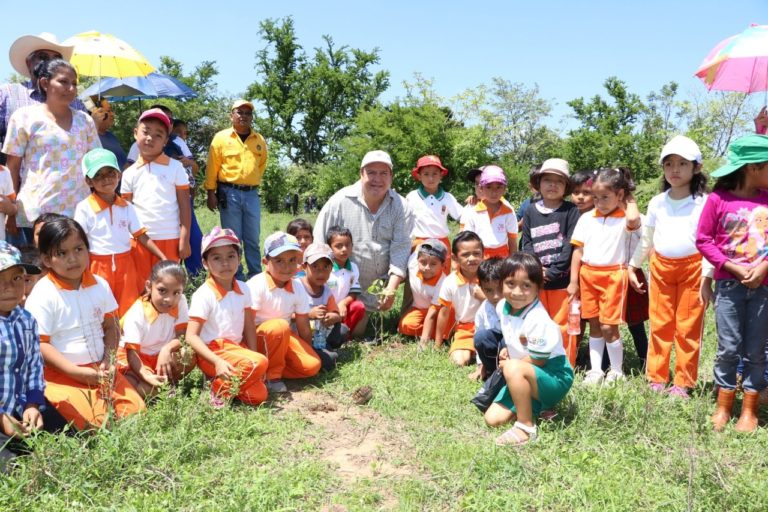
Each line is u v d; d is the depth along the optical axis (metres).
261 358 4.55
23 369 3.74
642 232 5.20
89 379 4.14
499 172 6.45
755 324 4.29
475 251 5.75
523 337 4.29
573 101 47.06
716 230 4.48
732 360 4.40
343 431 4.21
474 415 4.45
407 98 28.06
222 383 4.46
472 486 3.40
